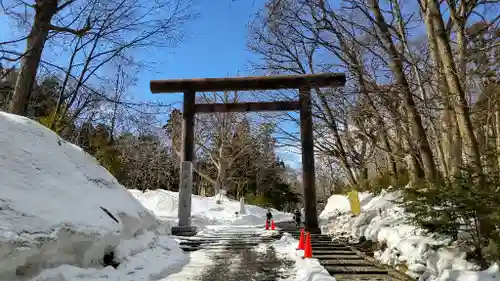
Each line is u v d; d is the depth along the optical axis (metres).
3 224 4.67
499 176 6.07
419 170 13.16
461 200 5.96
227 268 7.72
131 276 6.31
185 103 15.51
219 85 15.39
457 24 8.95
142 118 12.48
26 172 6.09
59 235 5.29
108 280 5.67
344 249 10.12
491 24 9.09
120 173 18.30
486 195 5.67
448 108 8.17
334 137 22.17
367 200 16.72
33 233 4.89
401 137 14.59
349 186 21.84
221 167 36.09
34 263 4.88
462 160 8.04
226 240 12.74
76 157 8.31
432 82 10.32
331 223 17.38
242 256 9.34
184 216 14.24
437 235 6.93
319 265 7.39
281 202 53.22
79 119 16.42
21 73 10.74
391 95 11.57
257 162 44.50
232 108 16.45
